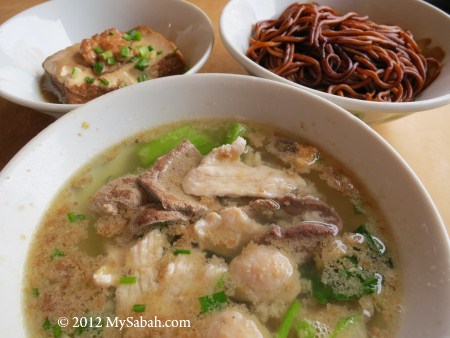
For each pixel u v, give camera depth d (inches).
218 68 10.0
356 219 6.1
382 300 5.3
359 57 9.3
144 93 6.8
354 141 6.4
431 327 4.5
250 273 5.5
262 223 6.2
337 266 5.7
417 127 8.6
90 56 8.8
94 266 5.8
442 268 4.8
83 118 6.5
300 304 5.4
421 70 9.3
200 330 5.1
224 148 6.9
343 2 10.8
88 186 6.6
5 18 11.8
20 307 5.3
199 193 6.5
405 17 10.3
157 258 5.8
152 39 9.8
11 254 5.5
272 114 7.1
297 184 6.6
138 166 7.0
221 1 12.4
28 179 5.9
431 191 7.3
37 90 9.3
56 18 10.3
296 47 9.8
